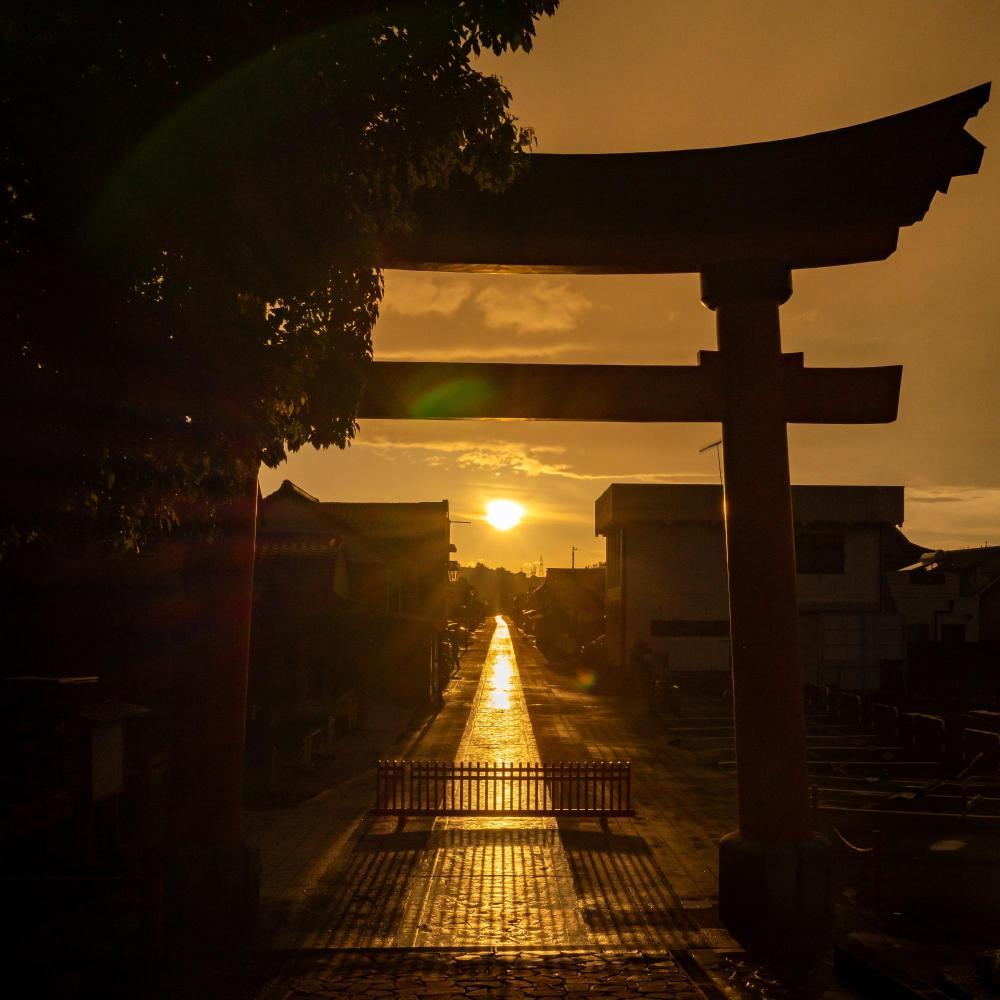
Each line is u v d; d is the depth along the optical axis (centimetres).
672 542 4962
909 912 1194
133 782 1528
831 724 3222
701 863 1441
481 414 1230
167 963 988
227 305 723
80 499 706
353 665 3152
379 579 3634
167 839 1091
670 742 2883
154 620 1784
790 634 1126
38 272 634
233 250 699
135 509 783
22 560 1727
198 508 915
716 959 1016
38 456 660
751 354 1151
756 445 1140
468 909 1200
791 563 1139
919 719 2594
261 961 1004
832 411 1259
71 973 901
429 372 1235
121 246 646
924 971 935
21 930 1058
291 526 3628
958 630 5681
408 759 2502
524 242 1166
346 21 711
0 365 630
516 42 754
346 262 789
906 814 1762
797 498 4634
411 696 3772
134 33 652
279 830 1656
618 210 1154
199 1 661
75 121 624
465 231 1159
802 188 1132
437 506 4447
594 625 7181
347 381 870
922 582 5650
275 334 770
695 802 1952
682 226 1148
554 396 1232
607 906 1215
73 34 629
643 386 1229
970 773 2177
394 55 738
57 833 1338
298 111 706
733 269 1157
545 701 4106
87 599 1772
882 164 1116
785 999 903
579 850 1518
